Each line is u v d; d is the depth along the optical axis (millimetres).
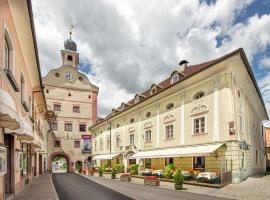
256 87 27062
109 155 41719
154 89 32062
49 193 14797
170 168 23844
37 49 15094
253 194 14766
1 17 9469
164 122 28281
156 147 29312
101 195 14688
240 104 23141
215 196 14305
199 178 19547
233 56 19641
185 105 25219
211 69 21656
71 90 52312
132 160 35219
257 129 33406
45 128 42938
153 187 19047
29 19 11914
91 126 51625
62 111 50719
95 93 54562
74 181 24766
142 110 33219
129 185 20625
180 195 14680
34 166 26891
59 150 49219
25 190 16125
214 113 21672
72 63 55656
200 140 22859
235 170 19672
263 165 36750
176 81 25859
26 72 17484
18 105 13445
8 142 12117
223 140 20578
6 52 11875
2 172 8797
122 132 38656
